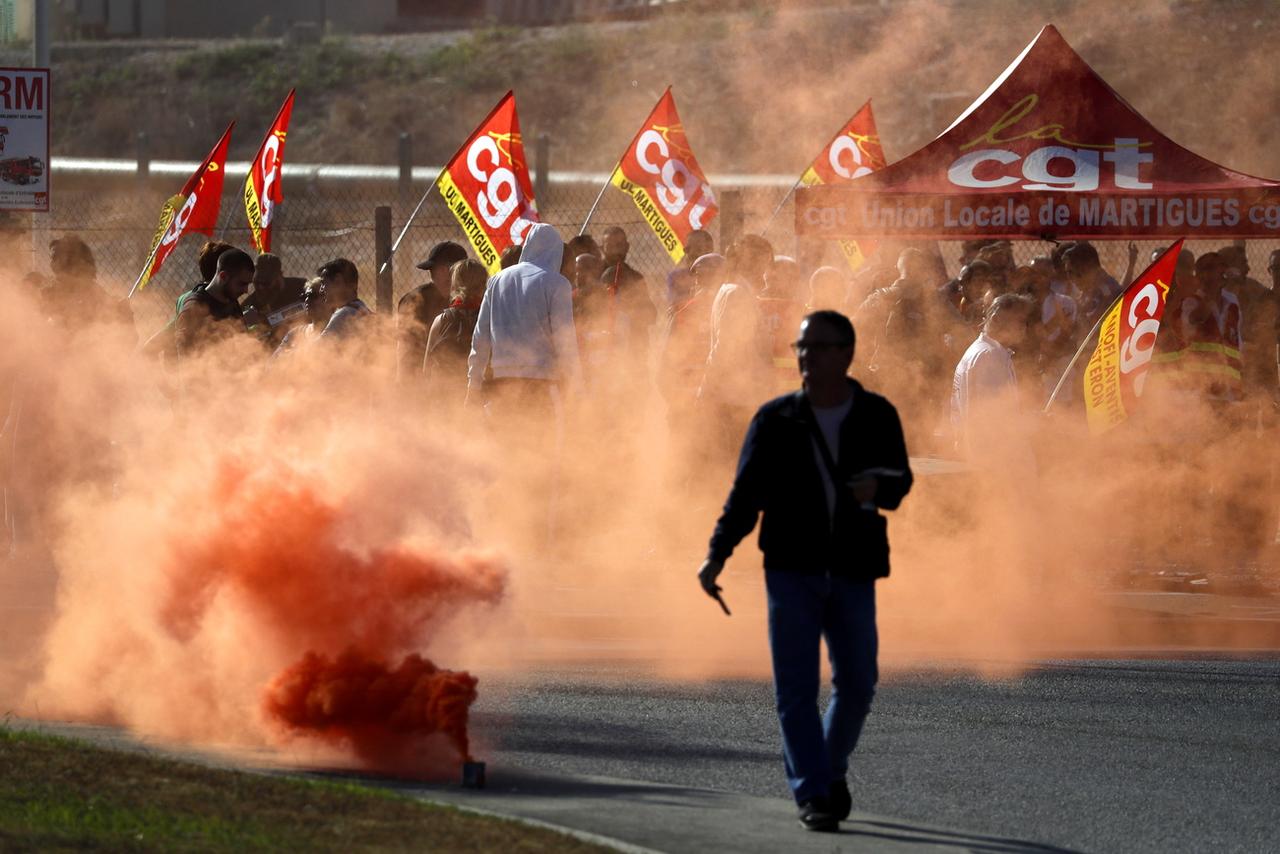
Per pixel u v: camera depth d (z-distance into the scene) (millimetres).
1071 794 16688
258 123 112562
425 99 112438
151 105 114500
